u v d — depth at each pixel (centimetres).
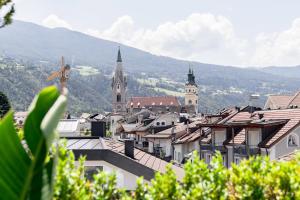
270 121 4228
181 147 7094
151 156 2541
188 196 630
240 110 5484
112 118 17650
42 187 393
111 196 636
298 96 8369
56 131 390
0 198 386
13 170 390
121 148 2238
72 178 618
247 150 4178
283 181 653
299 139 3969
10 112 389
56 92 395
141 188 655
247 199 645
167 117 11056
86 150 1534
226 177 676
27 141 392
